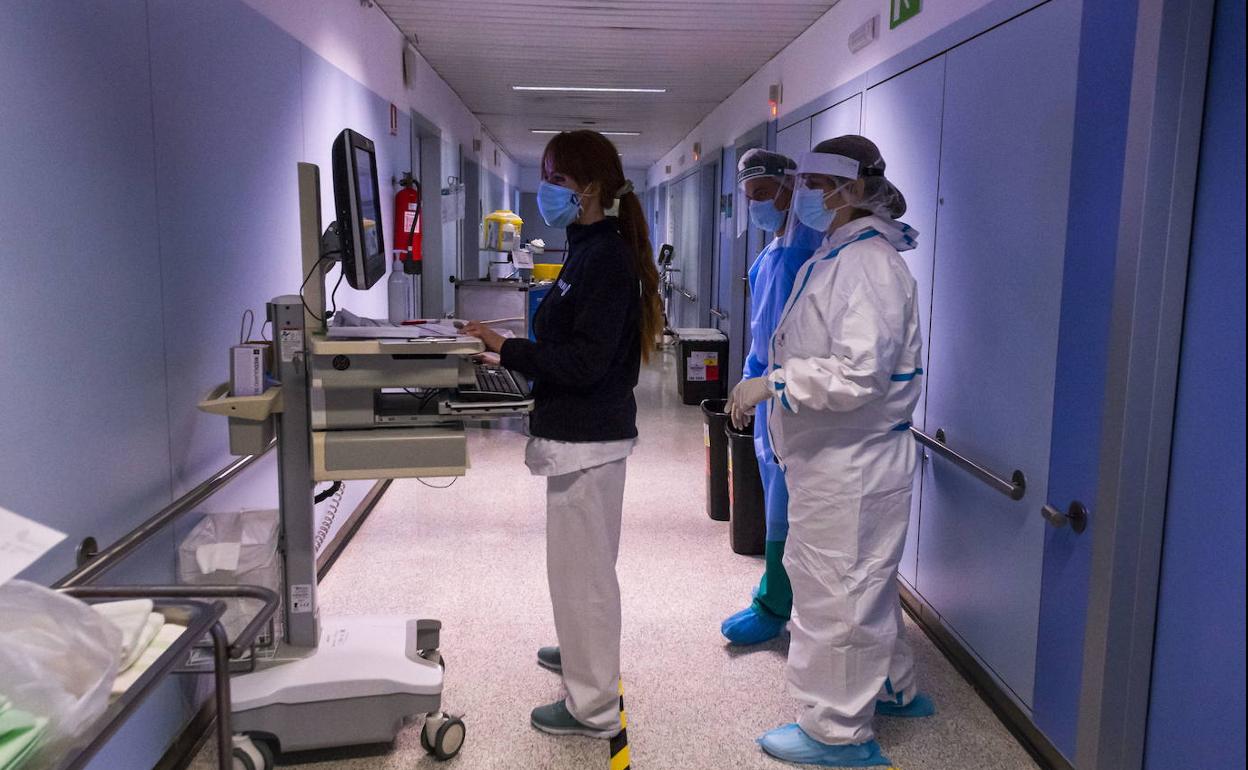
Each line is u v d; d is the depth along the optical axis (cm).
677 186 1052
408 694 200
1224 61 154
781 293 254
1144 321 165
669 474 469
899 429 199
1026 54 211
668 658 259
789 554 208
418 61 542
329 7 340
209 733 215
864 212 208
